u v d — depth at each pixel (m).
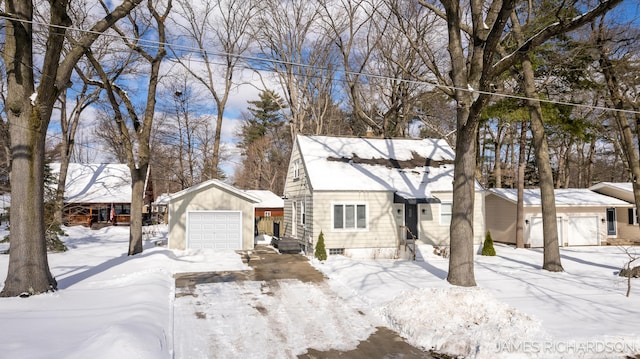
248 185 58.97
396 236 20.19
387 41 28.39
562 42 17.17
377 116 34.84
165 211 43.66
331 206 19.55
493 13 12.27
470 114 11.55
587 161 41.66
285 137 56.34
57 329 7.47
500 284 12.90
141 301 9.79
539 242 24.98
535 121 16.16
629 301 10.84
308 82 33.62
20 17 10.23
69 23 10.57
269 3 30.88
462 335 8.09
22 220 10.19
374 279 13.31
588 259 18.73
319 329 9.13
